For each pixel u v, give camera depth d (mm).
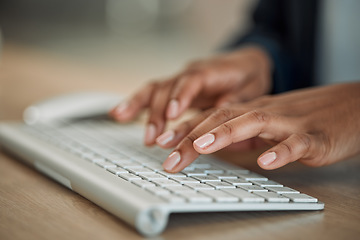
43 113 971
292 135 610
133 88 1410
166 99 787
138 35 4652
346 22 1512
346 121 660
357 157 793
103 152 671
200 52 3787
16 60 1879
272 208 505
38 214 504
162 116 762
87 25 4750
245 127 592
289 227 479
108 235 449
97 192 515
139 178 541
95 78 1582
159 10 4934
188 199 465
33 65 1786
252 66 999
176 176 561
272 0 1283
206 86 882
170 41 4324
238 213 513
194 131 602
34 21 4430
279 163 575
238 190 527
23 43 2561
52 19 4707
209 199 474
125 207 458
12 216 497
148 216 442
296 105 679
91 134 799
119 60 2494
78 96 1050
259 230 468
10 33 3006
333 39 1518
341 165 742
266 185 565
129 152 684
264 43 1132
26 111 1008
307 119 651
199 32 4586
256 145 811
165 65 2453
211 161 662
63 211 515
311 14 1255
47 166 637
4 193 574
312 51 1257
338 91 716
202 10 4559
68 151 676
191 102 886
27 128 821
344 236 460
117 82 1519
